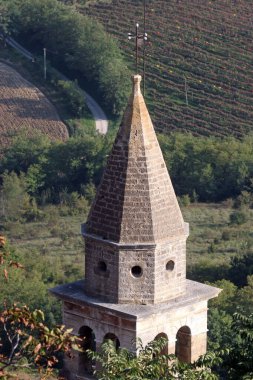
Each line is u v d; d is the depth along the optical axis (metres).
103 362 68.69
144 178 75.38
